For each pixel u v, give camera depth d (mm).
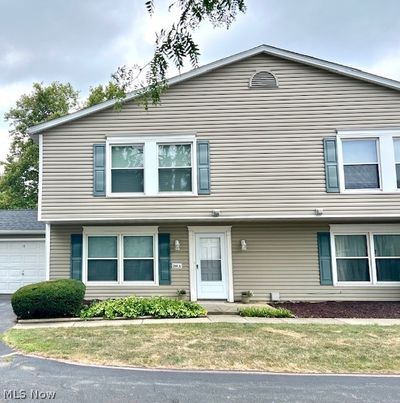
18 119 27688
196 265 11203
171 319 8742
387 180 10469
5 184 26859
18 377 4977
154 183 10625
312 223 11281
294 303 10742
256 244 11258
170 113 10852
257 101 10859
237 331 7426
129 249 11266
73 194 10570
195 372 5211
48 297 8586
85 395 4383
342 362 5641
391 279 11055
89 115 10859
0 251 14000
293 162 10602
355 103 10766
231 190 10539
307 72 10945
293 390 4598
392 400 4320
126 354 5945
